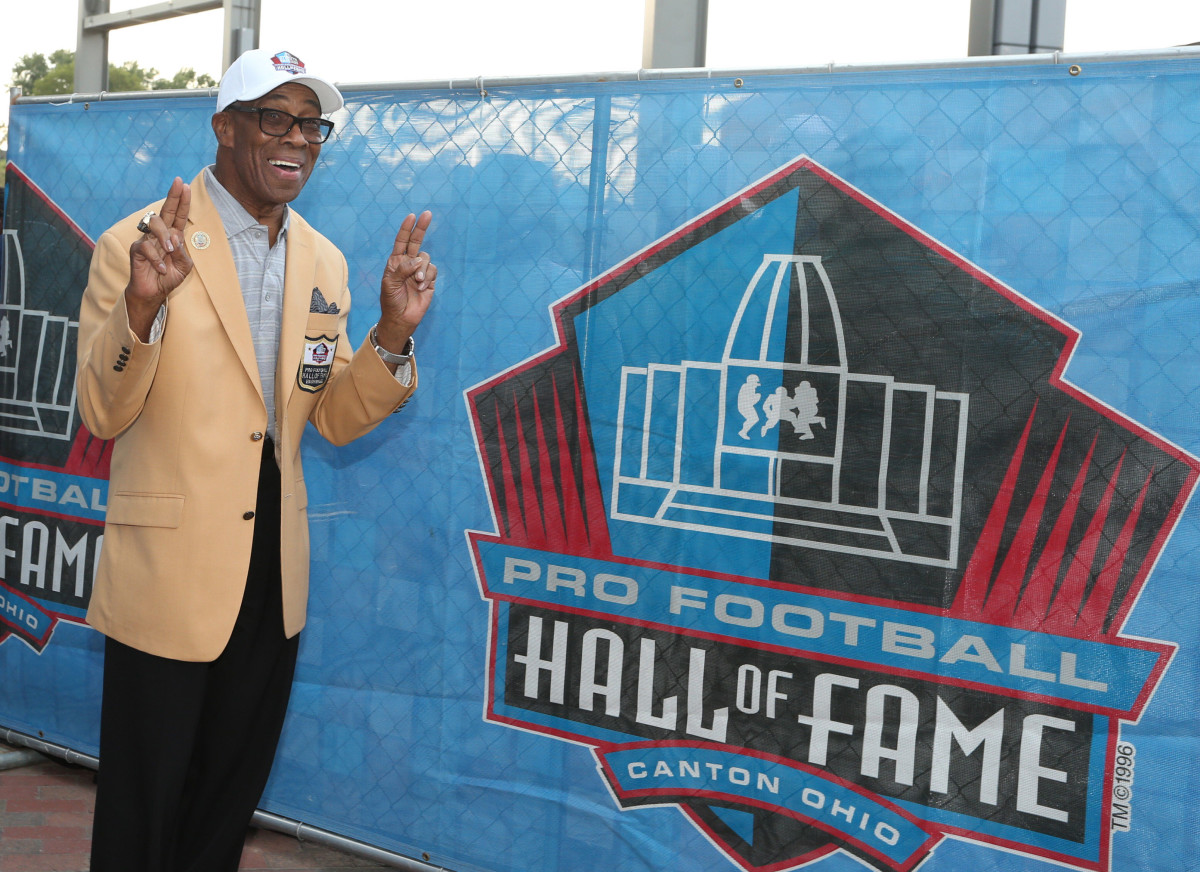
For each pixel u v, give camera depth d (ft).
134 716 6.51
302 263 6.66
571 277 7.87
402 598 8.54
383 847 8.61
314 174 8.77
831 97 7.06
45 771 10.26
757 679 7.38
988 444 6.75
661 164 7.55
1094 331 6.49
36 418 10.21
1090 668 6.54
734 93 7.31
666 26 9.83
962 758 6.85
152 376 5.88
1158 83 6.30
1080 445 6.54
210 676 6.89
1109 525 6.48
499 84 8.02
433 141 8.32
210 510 6.26
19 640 10.37
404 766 8.54
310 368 6.67
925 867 6.96
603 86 7.72
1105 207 6.44
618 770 7.80
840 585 7.13
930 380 6.86
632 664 7.74
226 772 7.05
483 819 8.27
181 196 5.40
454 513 8.33
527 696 8.10
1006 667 6.73
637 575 7.70
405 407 8.46
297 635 7.05
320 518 8.80
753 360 7.32
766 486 7.30
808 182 7.14
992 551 6.75
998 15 8.50
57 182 10.00
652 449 7.64
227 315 6.25
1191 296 6.28
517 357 8.07
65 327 10.02
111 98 9.66
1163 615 6.37
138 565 6.33
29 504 10.29
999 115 6.65
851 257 7.04
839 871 7.18
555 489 7.97
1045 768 6.65
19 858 8.37
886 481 6.98
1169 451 6.34
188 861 7.02
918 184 6.86
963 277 6.77
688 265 7.50
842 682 7.14
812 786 7.24
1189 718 6.32
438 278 8.31
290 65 6.19
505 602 8.17
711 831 7.54
